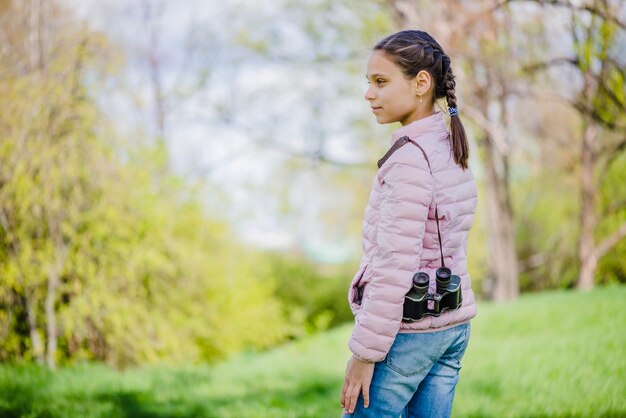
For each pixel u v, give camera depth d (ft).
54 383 14.89
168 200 23.71
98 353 21.06
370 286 5.72
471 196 6.12
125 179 21.08
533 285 51.75
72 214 19.44
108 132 21.01
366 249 6.10
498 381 13.52
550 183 48.73
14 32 19.70
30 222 18.72
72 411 12.66
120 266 21.25
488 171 37.60
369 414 5.99
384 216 5.69
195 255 24.40
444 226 5.89
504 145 31.68
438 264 5.98
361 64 44.80
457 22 25.64
